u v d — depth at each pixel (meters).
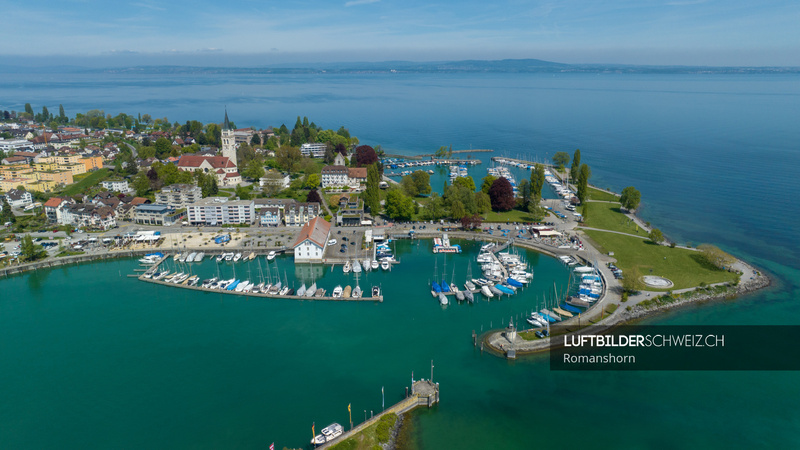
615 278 187.50
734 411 119.81
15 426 114.31
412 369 136.12
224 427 113.44
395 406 118.44
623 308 164.88
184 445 107.94
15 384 129.88
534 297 178.38
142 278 196.75
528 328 157.25
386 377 132.50
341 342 150.25
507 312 168.12
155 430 112.69
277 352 144.88
